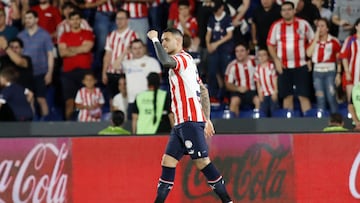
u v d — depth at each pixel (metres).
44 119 48.91
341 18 50.72
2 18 49.84
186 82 30.16
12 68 46.28
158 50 29.47
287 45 48.09
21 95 46.16
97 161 33.97
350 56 47.91
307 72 48.41
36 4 52.16
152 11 52.44
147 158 34.28
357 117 45.22
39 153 33.66
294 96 48.69
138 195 34.12
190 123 30.12
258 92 48.34
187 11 50.06
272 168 34.84
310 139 35.16
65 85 49.06
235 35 50.47
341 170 35.22
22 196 33.38
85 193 33.84
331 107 48.31
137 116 44.09
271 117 46.84
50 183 33.66
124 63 47.75
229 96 49.38
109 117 48.28
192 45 49.62
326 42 48.12
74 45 49.25
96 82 50.94
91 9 52.03
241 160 34.69
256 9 50.03
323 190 35.06
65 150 33.84
